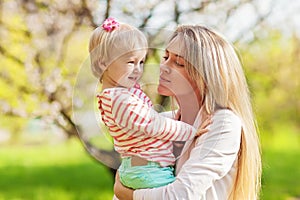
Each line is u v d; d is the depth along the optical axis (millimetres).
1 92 5410
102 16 5012
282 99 8375
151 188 1919
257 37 6105
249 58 6387
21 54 5500
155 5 4910
